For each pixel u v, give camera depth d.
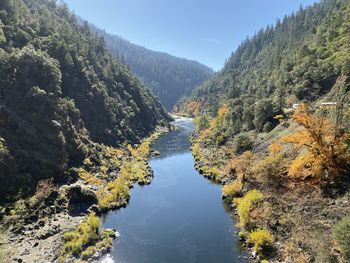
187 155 96.19
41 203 47.69
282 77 113.62
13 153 54.47
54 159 60.72
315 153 42.12
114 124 105.62
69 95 89.81
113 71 153.00
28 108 64.44
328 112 54.69
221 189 60.97
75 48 110.94
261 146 70.69
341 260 27.42
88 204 50.94
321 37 117.31
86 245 38.78
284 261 31.81
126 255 37.22
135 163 80.31
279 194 43.94
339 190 38.25
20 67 69.25
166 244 39.94
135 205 53.66
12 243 38.09
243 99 122.56
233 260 35.25
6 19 87.06
